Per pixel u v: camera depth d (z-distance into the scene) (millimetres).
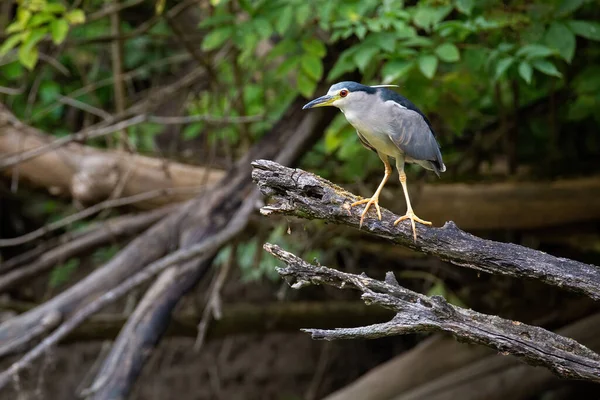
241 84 11344
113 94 15148
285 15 8266
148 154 11812
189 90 13375
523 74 7617
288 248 11344
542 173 10633
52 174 11203
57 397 15820
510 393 11273
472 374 11438
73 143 11328
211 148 11953
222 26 8789
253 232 10875
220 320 11891
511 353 4426
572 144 11289
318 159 11445
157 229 9711
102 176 10992
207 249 8734
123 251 9547
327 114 9656
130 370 8414
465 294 11734
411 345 15719
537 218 10578
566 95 10766
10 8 11492
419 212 10648
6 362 14234
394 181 10734
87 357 16250
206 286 15078
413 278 12695
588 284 4527
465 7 7812
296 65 8742
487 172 11273
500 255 4707
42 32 8562
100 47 14680
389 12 7898
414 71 8625
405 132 6121
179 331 11766
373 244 11430
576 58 10391
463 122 9188
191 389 16250
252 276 12352
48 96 12961
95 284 9203
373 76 9852
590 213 10453
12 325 8805
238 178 9797
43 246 11367
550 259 4645
